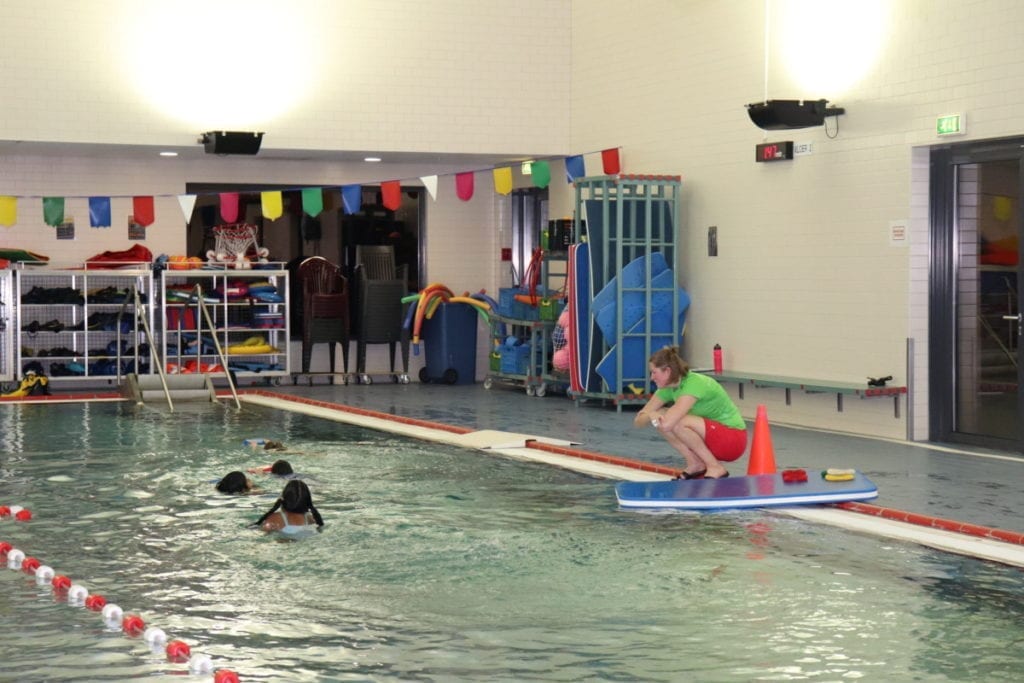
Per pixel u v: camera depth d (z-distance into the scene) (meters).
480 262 26.50
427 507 11.86
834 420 17.98
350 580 9.13
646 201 20.67
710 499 11.68
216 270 23.45
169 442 16.42
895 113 16.80
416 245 26.25
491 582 9.07
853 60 17.44
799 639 7.67
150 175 23.88
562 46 24.16
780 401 19.02
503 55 23.78
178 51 21.86
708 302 20.69
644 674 7.04
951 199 16.42
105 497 12.41
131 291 22.78
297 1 22.56
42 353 22.78
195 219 24.50
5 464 14.47
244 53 22.27
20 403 21.30
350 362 25.86
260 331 25.20
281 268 25.06
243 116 22.33
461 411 20.34
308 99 22.70
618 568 9.46
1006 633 7.79
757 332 19.56
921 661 7.26
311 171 25.02
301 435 17.25
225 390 23.75
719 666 7.17
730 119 19.94
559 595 8.70
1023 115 14.98
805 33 18.23
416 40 23.28
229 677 6.87
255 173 24.61
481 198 26.44
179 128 21.94
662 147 21.64
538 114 24.06
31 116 21.03
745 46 19.50
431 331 25.52
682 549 10.08
